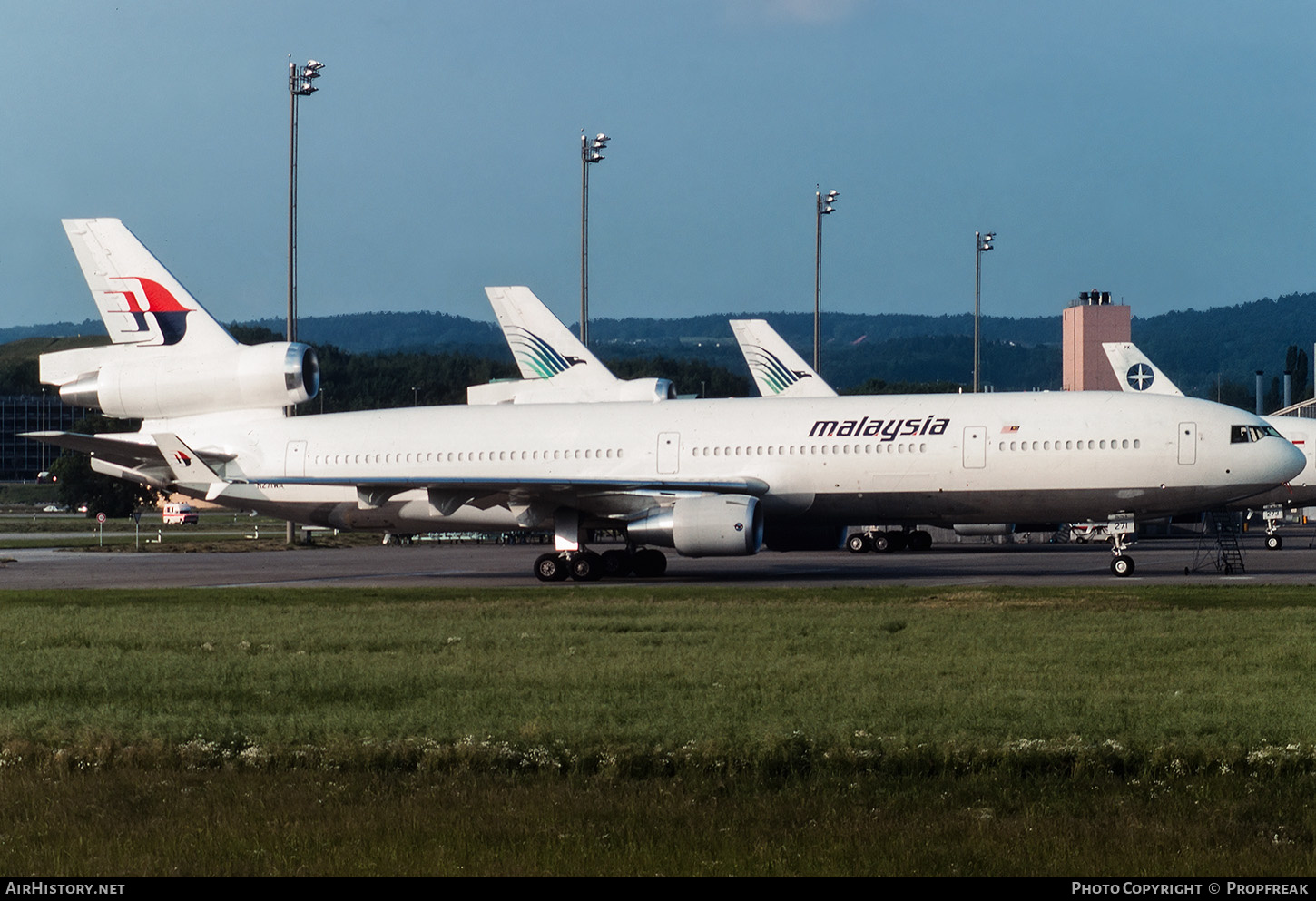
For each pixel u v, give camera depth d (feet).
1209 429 495.00
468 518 567.18
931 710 211.82
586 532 550.77
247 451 584.40
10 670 282.36
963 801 164.66
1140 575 510.58
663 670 258.98
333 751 191.72
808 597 417.08
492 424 569.64
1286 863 137.69
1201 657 265.54
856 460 520.01
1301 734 190.80
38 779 186.29
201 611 400.47
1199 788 167.43
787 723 202.90
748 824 154.30
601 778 177.88
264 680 260.83
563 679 250.98
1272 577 490.90
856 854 142.41
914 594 417.28
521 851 144.97
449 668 268.41
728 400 558.97
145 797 172.04
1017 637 299.38
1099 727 196.65
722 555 504.02
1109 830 149.38
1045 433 504.43
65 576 606.96
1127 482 498.28
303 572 626.64
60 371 596.29
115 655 302.04
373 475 571.28
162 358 588.09
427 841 148.97
